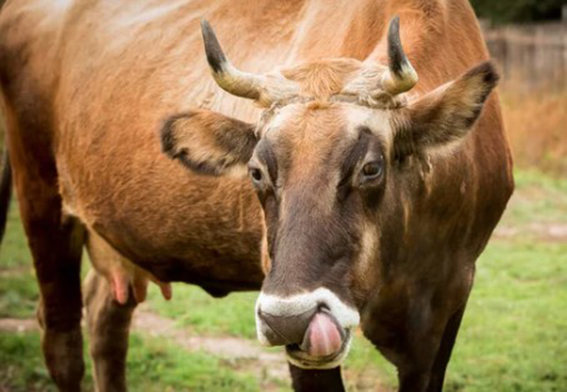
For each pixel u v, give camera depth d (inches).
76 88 374.9
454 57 303.3
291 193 242.1
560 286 584.1
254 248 317.4
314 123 248.4
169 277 361.4
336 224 241.1
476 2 1739.7
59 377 406.6
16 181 410.3
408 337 297.3
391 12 303.9
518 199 818.2
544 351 471.2
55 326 407.8
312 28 312.7
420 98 265.0
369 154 246.8
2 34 408.5
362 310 255.3
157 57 353.4
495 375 443.5
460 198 290.2
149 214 344.2
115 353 411.5
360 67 263.3
